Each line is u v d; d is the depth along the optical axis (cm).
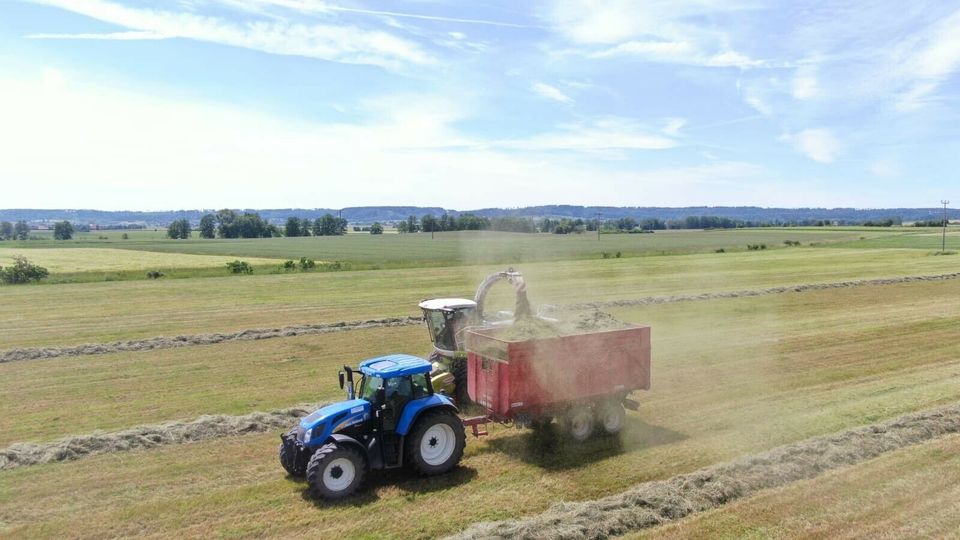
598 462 1193
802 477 1101
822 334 2372
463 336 1599
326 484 1045
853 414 1435
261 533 948
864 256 6662
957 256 6531
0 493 1087
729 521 957
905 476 1092
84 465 1204
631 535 925
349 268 5456
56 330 2641
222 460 1225
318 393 1695
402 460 1132
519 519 977
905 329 2445
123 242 12562
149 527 970
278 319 2891
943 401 1514
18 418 1507
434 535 941
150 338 2459
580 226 13038
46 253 8550
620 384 1352
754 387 1675
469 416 1475
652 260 6147
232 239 14462
